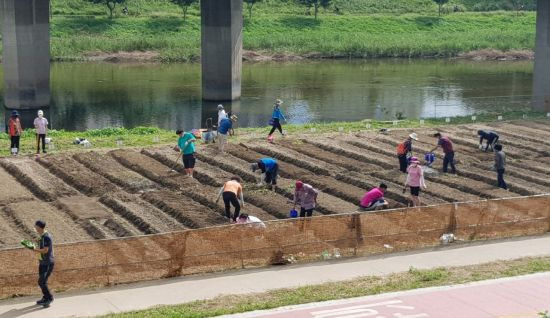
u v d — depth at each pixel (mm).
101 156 30422
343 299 15953
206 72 50688
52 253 15586
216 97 50781
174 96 52469
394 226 19531
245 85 58188
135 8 84562
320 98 52250
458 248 19891
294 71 66688
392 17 90000
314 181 26953
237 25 51188
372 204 21578
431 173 28453
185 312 15109
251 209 23453
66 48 71375
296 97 52656
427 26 88938
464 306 15742
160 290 16609
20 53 46250
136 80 59625
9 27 46156
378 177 27984
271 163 25391
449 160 28594
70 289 16578
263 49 76312
